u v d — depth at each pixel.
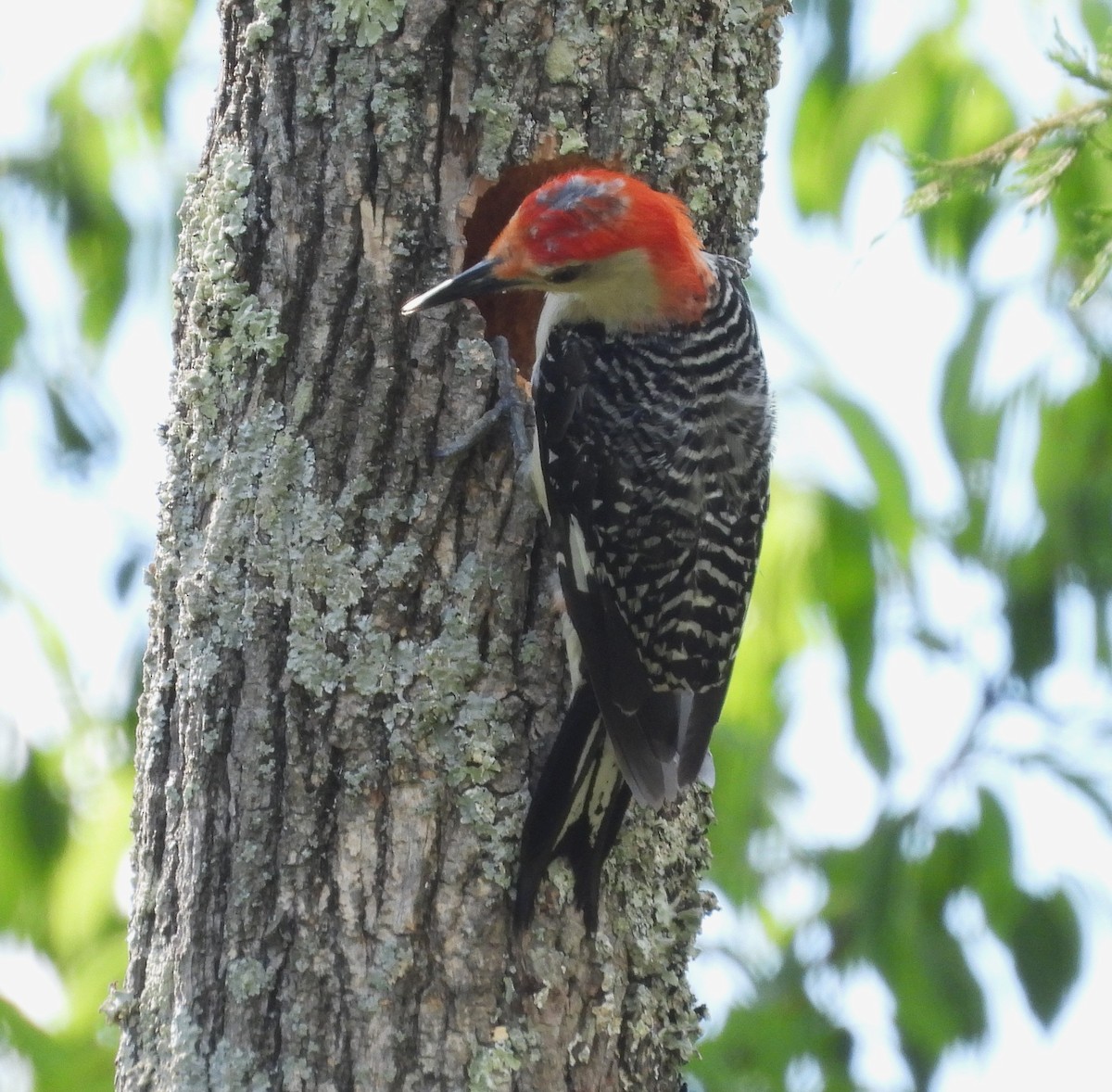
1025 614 12.46
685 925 8.50
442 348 8.15
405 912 7.73
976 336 12.48
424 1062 7.65
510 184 8.71
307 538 7.91
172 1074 7.69
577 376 8.50
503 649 8.11
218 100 8.45
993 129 12.41
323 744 7.80
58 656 12.85
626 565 8.28
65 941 13.10
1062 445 12.41
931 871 12.34
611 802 8.06
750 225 9.15
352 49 8.16
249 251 8.09
